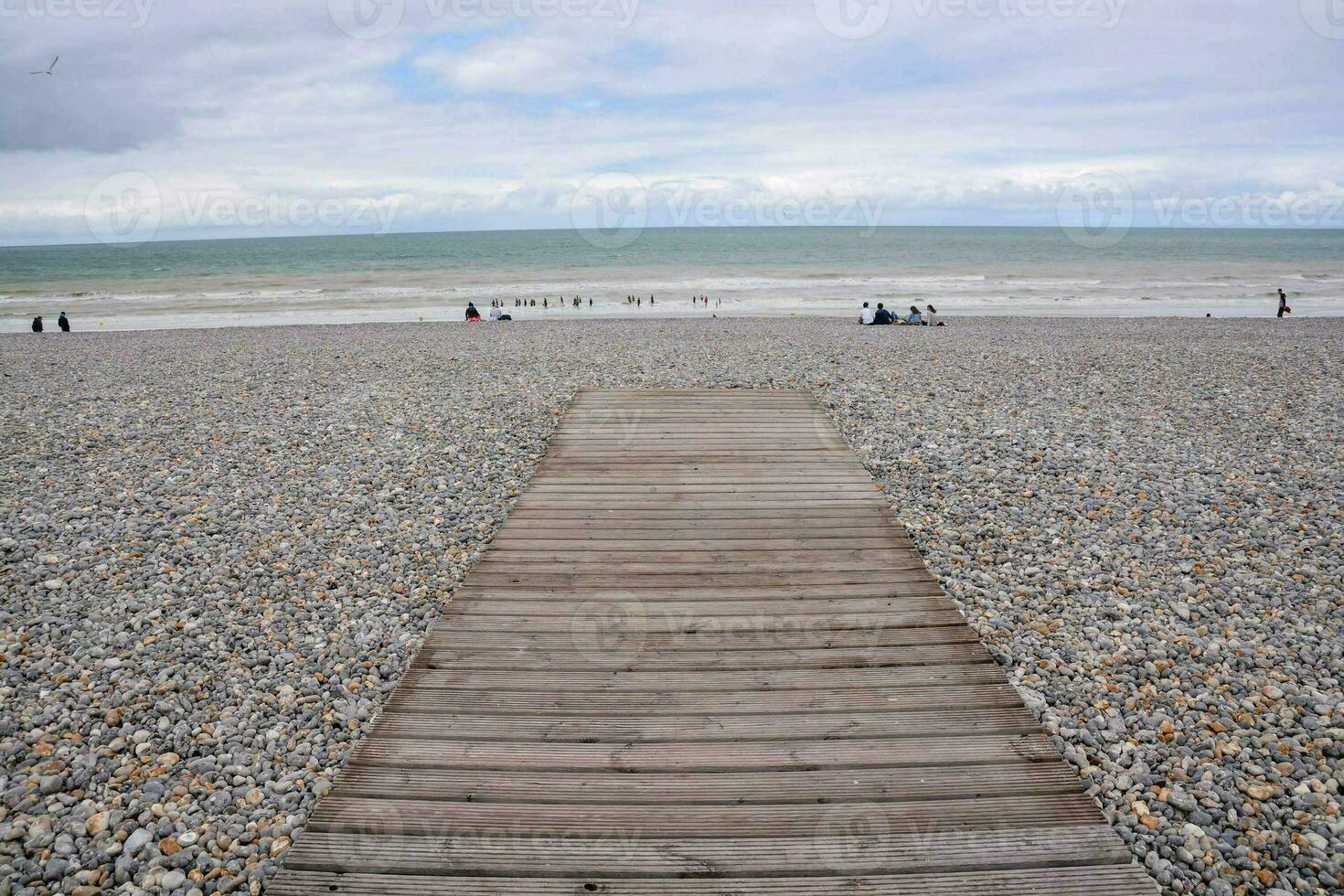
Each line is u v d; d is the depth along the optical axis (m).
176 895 3.08
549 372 13.05
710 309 29.70
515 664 4.53
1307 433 9.05
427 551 6.21
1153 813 3.48
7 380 13.20
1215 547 6.09
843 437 9.04
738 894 2.98
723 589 5.45
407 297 35.25
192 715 4.21
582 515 6.80
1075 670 4.55
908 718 4.04
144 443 9.09
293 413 10.39
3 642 4.84
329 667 4.65
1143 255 61.31
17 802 3.56
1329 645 4.72
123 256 83.25
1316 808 3.49
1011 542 6.25
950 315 27.19
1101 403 10.59
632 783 3.57
